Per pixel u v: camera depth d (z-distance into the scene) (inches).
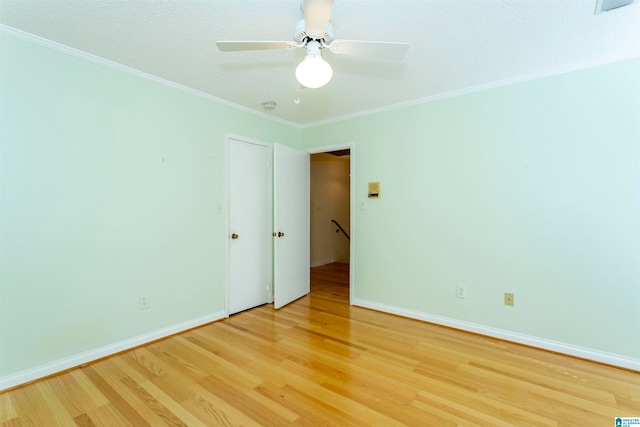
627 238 85.2
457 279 112.5
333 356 91.4
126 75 95.0
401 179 125.6
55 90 81.2
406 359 89.6
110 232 91.8
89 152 87.5
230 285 126.9
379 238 132.0
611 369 84.4
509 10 65.7
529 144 98.7
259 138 139.3
